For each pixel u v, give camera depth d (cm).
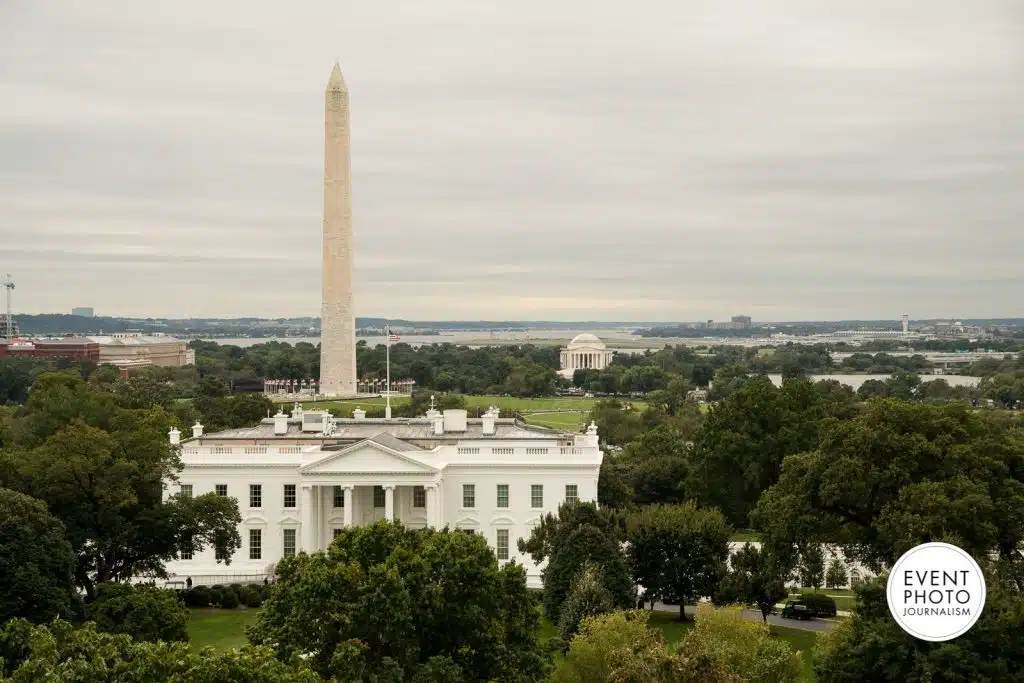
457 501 15275
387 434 15738
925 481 11238
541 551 13700
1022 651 8269
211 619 12756
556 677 9300
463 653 9012
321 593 8894
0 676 7544
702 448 18312
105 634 8094
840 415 18162
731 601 12444
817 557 12694
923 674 8100
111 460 12550
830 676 8612
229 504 13275
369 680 8344
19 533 10444
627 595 12062
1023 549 11519
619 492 17262
